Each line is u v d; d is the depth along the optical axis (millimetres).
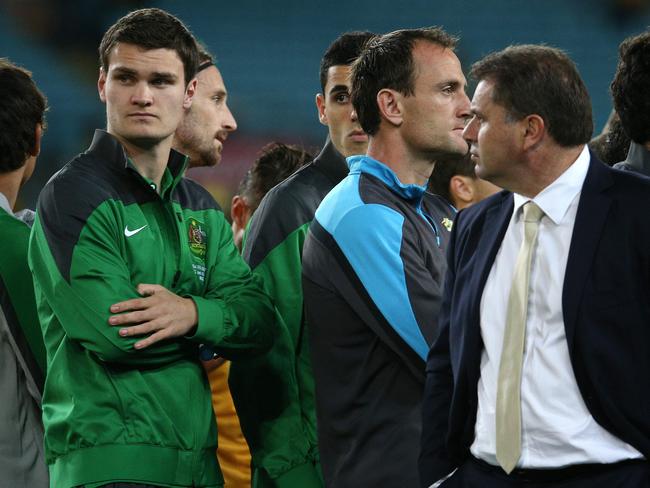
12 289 10703
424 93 10594
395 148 10758
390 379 10273
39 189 38781
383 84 10680
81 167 10188
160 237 10391
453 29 44438
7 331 10727
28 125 11312
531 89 8383
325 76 12602
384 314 10078
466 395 8727
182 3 44500
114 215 10039
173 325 9875
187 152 13812
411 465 10102
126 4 41969
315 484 11617
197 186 11305
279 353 11500
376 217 10281
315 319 10672
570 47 43969
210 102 13844
